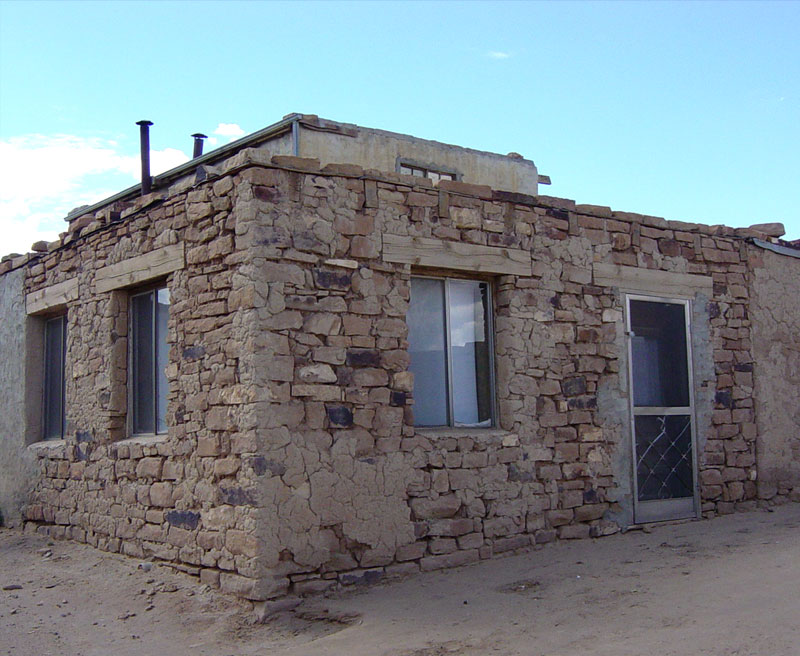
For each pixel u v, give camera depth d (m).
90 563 9.41
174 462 8.58
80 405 10.37
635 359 10.20
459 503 8.59
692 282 10.78
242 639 6.94
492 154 16.89
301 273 7.90
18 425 11.83
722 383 10.91
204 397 8.18
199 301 8.35
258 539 7.40
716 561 8.12
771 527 9.76
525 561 8.69
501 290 9.29
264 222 7.77
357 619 7.13
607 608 6.89
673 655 5.63
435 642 6.45
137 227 9.46
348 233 8.20
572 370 9.62
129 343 9.95
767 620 6.07
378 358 8.24
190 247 8.53
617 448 9.86
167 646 6.92
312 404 7.82
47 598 8.34
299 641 6.80
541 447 9.26
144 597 8.05
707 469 10.63
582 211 9.90
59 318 11.75
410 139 15.47
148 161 12.34
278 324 7.72
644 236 10.42
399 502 8.22
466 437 8.71
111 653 6.84
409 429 8.35
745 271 11.34
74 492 10.39
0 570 9.46
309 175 8.06
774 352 11.49
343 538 7.86
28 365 11.82
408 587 7.93
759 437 11.17
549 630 6.48
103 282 10.05
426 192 8.74
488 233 9.12
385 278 8.38
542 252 9.52
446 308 9.09
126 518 9.34
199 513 8.17
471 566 8.55
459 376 9.16
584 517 9.52
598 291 9.93
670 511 10.24
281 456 7.59
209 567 8.01
